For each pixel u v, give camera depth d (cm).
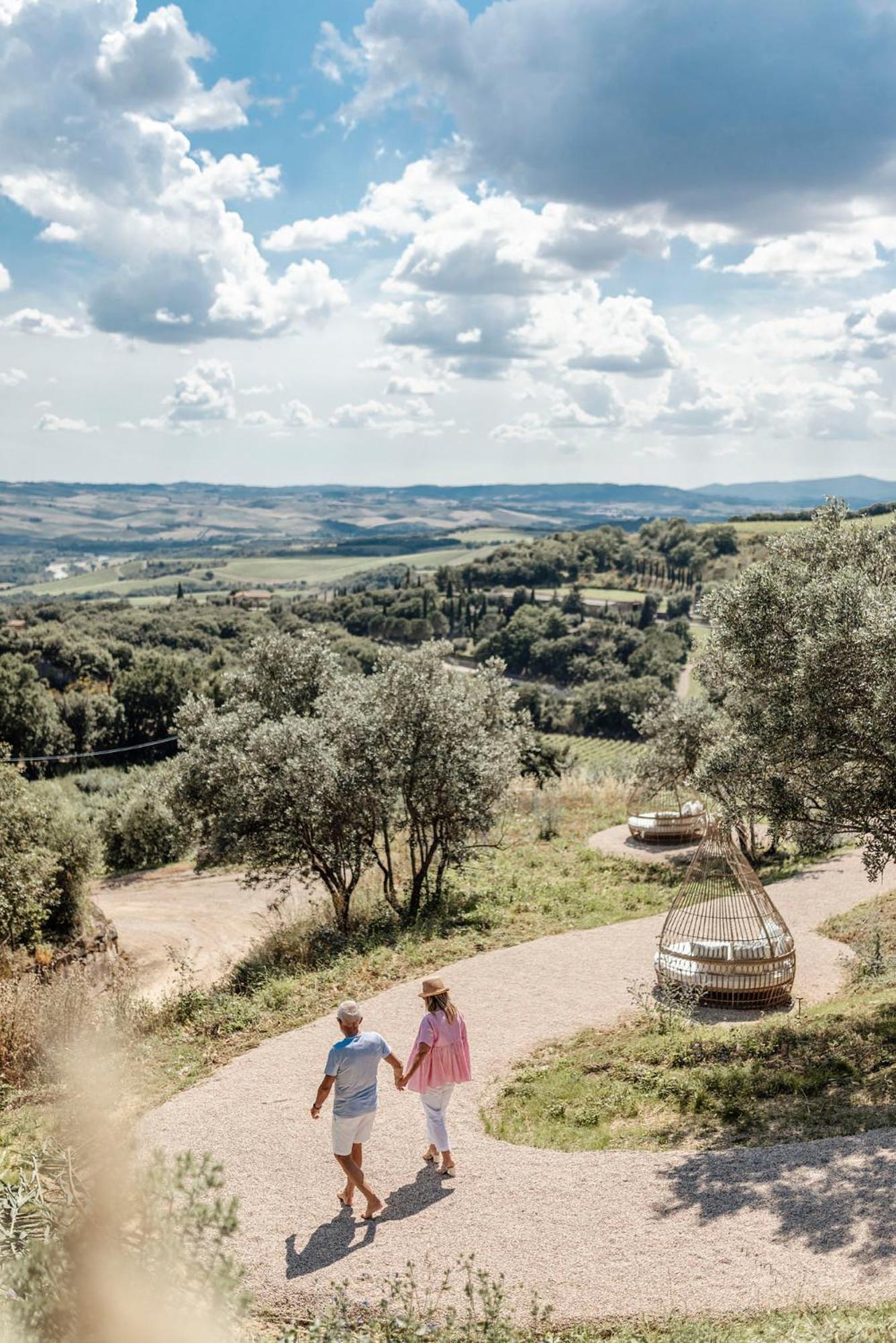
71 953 1847
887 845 1062
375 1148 880
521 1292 643
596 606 17912
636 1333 590
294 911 2155
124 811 3556
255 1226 749
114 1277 496
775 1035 1095
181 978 1694
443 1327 600
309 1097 1001
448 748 1816
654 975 1389
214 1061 1131
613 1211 738
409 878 2084
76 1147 668
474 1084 1037
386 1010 1271
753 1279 630
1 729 6838
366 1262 692
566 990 1338
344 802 1739
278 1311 641
